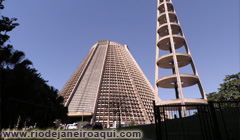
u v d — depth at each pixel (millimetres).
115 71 134250
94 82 118750
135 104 108000
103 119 91500
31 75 9609
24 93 8922
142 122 92812
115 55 157625
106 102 103875
